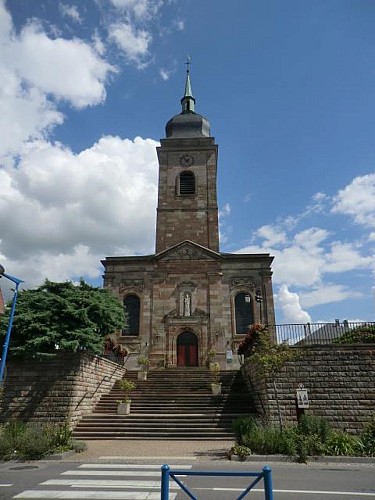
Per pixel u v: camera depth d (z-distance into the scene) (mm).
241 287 32344
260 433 12984
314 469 10648
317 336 18625
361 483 8914
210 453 13000
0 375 14797
